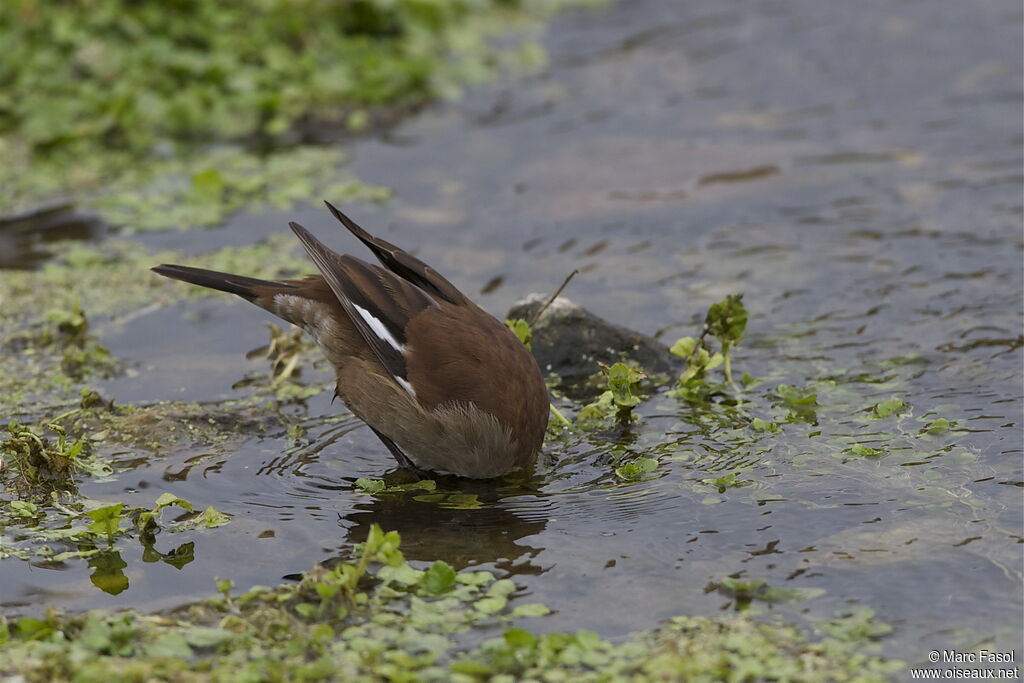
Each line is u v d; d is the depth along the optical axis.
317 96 18.12
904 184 15.54
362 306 9.43
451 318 9.51
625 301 13.00
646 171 16.31
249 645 7.26
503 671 7.04
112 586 8.02
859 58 19.62
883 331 12.09
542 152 16.98
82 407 10.73
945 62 19.27
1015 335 11.79
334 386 11.47
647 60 20.03
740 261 13.84
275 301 10.06
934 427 10.03
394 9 20.05
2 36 17.92
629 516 8.91
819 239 14.27
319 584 7.54
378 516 9.01
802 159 16.47
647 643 7.30
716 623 7.49
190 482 9.52
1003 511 8.70
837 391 10.88
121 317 12.88
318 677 6.91
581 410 10.83
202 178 15.73
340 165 16.67
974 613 7.54
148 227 15.01
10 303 13.02
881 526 8.57
